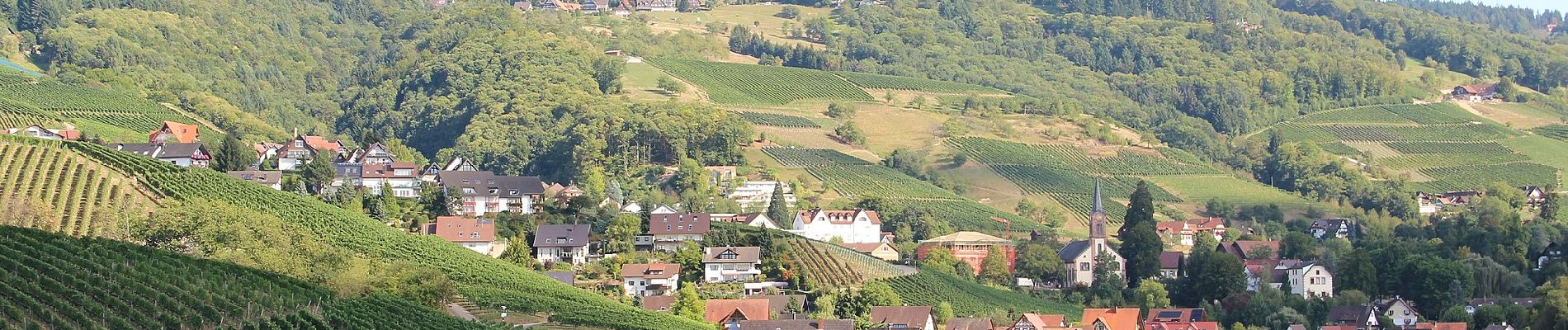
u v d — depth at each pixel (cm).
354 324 14150
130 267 14400
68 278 13438
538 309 18812
